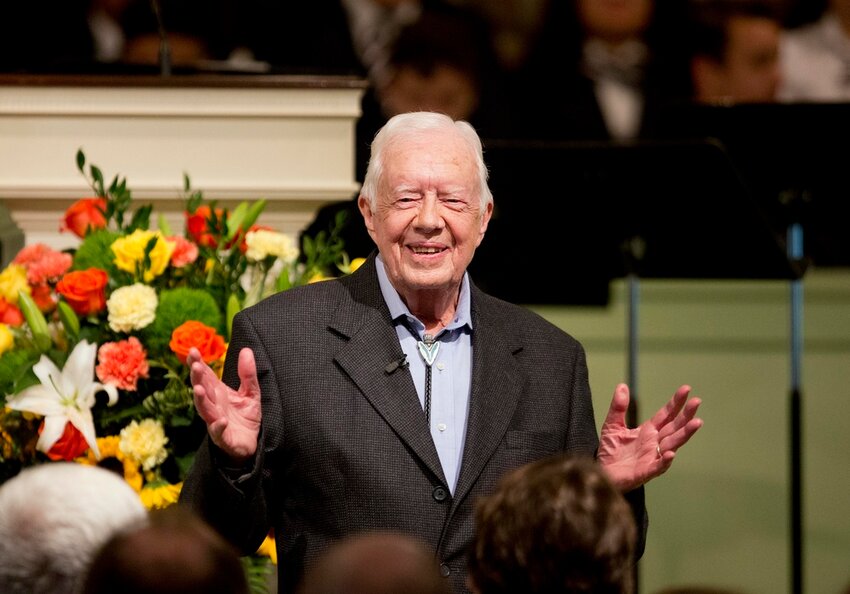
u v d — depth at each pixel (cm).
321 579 441
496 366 812
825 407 1755
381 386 785
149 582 443
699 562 1509
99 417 913
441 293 811
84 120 1150
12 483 522
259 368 789
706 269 1638
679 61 2019
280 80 1157
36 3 1934
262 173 1170
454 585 761
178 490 896
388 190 794
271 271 1037
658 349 1855
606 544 525
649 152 1609
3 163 1147
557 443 810
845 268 1873
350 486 767
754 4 2006
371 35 1980
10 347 922
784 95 2028
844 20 2009
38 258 967
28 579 494
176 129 1159
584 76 2008
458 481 775
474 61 1992
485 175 822
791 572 1455
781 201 1811
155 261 945
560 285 1812
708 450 1689
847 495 1623
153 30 1961
